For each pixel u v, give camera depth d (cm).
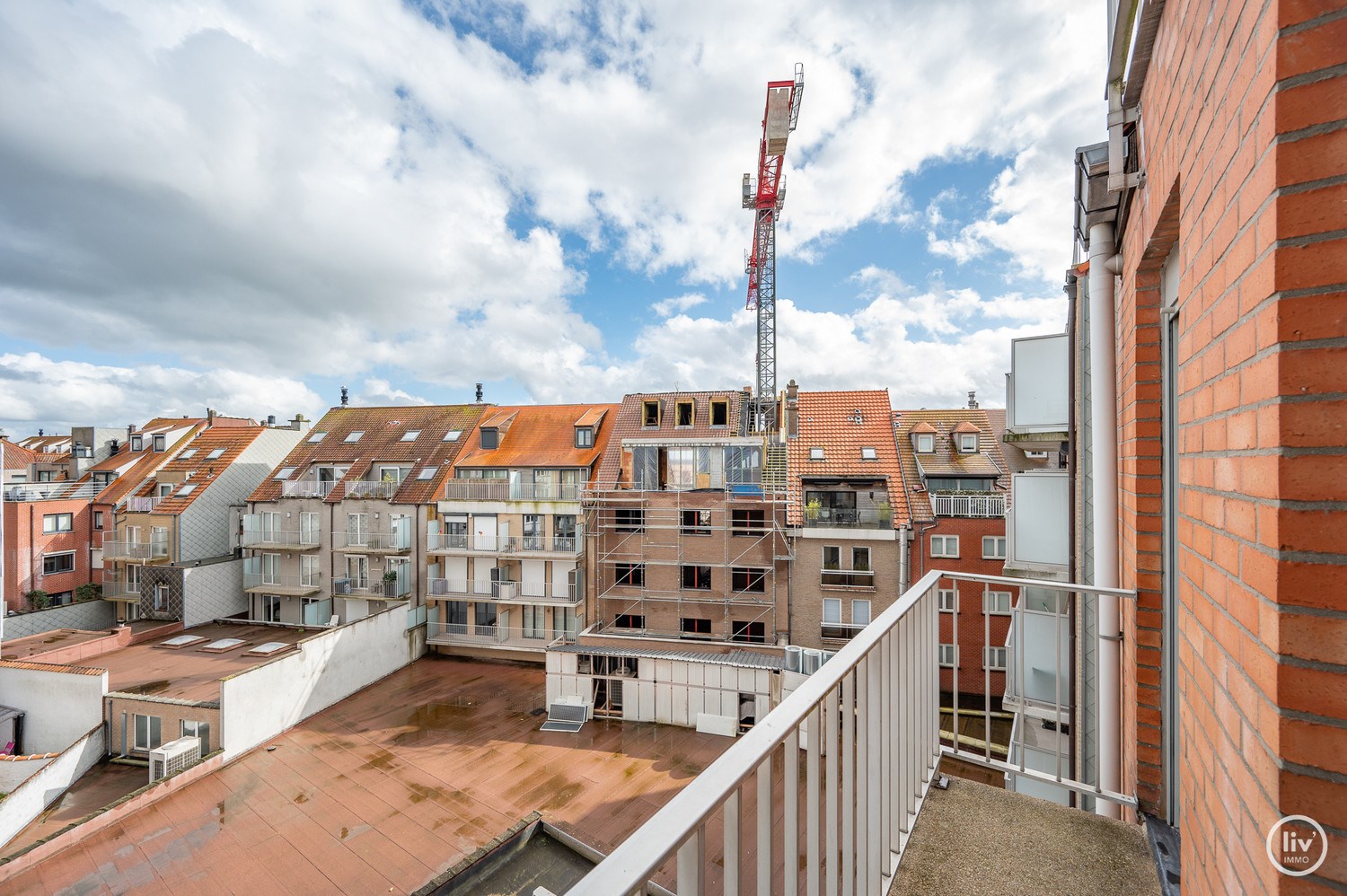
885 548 2059
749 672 1798
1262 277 124
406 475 2791
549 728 1830
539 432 2822
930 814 276
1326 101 110
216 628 2606
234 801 1439
